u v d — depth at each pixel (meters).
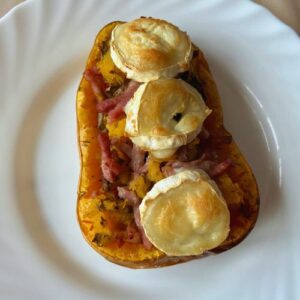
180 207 0.20
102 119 0.23
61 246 0.23
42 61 0.26
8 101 0.25
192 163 0.21
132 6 0.27
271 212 0.24
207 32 0.27
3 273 0.22
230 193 0.21
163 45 0.22
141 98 0.20
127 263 0.21
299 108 0.26
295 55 0.27
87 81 0.24
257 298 0.23
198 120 0.21
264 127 0.26
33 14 0.26
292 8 0.29
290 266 0.23
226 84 0.27
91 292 0.22
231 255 0.24
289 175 0.25
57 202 0.24
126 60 0.21
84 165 0.23
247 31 0.27
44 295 0.22
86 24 0.27
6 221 0.23
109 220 0.21
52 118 0.26
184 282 0.23
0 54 0.26
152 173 0.21
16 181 0.24
